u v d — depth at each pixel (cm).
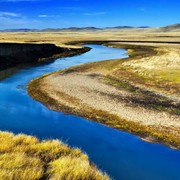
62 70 4953
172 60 5906
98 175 1264
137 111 2692
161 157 1809
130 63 5616
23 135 1739
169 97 3122
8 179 1109
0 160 1290
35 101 3081
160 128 2308
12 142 1560
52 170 1256
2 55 5641
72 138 2105
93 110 2748
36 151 1512
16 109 2803
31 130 2255
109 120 2508
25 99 3158
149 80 3950
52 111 2750
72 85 3709
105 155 1803
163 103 2919
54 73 4647
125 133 2231
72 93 3316
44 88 3591
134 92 3350
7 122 2428
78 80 4022
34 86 3728
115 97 3144
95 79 4097
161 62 5597
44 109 2808
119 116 2584
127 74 4431
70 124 2411
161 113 2631
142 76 4212
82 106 2867
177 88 3469
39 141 1728
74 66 5453
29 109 2806
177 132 2225
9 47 5931
